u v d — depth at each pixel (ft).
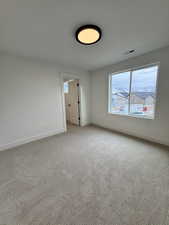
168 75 7.44
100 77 12.57
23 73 8.68
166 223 3.17
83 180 4.90
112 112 12.03
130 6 4.08
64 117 11.69
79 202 3.86
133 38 6.31
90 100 14.34
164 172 5.32
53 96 10.64
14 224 3.23
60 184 4.70
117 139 9.39
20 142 8.90
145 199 3.92
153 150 7.42
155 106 8.32
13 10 4.09
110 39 6.39
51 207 3.71
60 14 4.39
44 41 6.44
